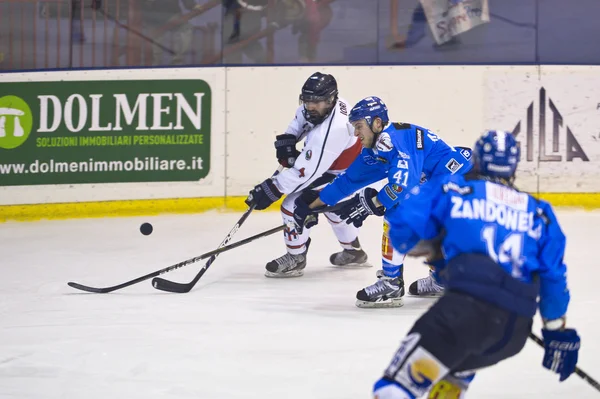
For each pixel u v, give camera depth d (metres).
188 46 28.33
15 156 27.59
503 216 9.43
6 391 12.82
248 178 27.64
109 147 27.45
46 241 24.55
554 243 9.47
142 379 13.31
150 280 20.16
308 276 20.36
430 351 9.04
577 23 28.06
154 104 27.45
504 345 9.30
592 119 27.23
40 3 28.06
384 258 17.38
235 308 17.53
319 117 18.94
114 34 28.25
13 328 16.19
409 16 28.12
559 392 12.69
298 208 18.02
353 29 28.27
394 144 16.70
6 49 28.23
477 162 9.88
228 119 27.53
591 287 18.78
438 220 9.58
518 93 27.31
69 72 27.45
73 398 12.53
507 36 28.16
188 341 15.27
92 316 17.00
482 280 9.13
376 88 27.58
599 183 27.30
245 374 13.52
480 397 12.50
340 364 13.96
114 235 25.08
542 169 27.33
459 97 27.47
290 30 28.27
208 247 23.44
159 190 27.61
